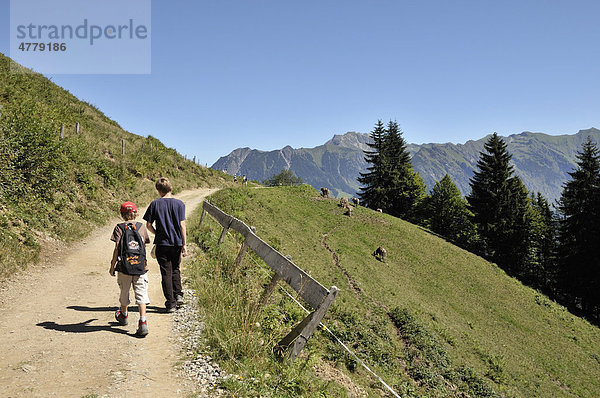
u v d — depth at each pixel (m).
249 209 32.66
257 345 4.78
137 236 5.08
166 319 5.75
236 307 5.84
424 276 33.62
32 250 8.44
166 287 5.95
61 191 13.49
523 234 57.00
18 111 15.70
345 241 35.75
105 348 4.48
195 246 11.24
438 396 13.45
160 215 5.86
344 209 45.53
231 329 5.06
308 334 4.83
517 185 58.78
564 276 53.88
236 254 11.14
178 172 36.00
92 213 14.17
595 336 32.28
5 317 5.21
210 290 6.62
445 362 17.23
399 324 20.27
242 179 52.38
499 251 58.44
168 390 3.64
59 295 6.54
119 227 5.06
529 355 24.62
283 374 4.41
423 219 74.25
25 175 11.77
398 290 27.73
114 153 24.84
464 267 38.97
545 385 20.75
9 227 8.80
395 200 72.81
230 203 30.48
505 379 19.05
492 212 58.38
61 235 10.56
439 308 27.62
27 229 9.41
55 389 3.40
